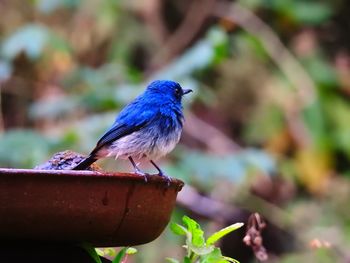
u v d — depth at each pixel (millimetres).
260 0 15117
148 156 6844
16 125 14945
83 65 14859
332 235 13828
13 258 5203
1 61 14117
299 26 15578
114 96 12016
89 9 14766
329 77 14992
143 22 15094
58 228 4996
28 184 4840
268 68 15164
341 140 14727
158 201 5320
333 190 14648
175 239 11766
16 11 15180
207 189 13102
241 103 15102
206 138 14727
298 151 14672
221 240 14156
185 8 15922
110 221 5109
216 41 11844
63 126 13516
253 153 12000
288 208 14469
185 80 11898
